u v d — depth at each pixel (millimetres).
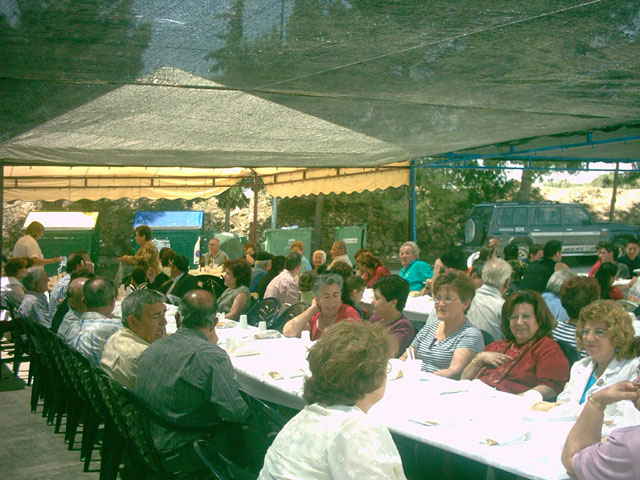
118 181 13453
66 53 3803
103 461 3893
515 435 2684
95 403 4004
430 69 4469
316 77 4602
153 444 3234
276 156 8219
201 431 3248
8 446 5035
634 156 14484
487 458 2500
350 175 13094
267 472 1860
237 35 3627
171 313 6840
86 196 13180
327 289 5145
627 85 4945
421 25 3592
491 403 3230
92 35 3518
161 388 3250
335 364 1845
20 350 7238
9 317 7629
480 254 7559
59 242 14953
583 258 23297
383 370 1885
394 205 24172
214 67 4230
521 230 20250
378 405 3193
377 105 5781
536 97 5398
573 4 3336
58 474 4480
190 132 6418
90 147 6961
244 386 4184
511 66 4438
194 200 23391
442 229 25031
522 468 2398
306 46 3879
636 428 2170
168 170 13883
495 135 7496
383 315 4914
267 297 7598
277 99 5395
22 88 4602
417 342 4680
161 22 3377
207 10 3250
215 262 12102
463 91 5141
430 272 8836
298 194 14500
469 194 26203
